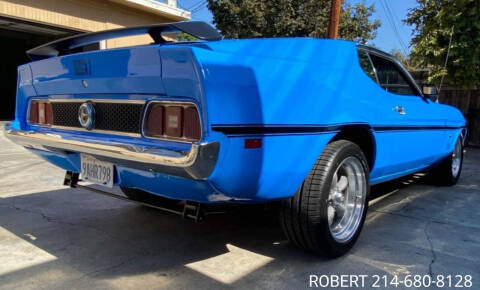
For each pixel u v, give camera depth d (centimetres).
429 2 967
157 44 266
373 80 346
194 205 247
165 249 312
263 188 244
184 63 209
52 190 482
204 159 202
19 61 1766
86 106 268
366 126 315
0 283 253
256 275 269
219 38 234
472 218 408
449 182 553
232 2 1648
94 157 262
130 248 312
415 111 403
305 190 274
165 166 212
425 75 1099
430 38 943
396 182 584
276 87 241
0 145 860
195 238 336
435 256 307
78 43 309
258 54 239
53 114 306
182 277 265
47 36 1447
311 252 298
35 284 252
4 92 1762
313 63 271
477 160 845
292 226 282
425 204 461
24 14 986
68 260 288
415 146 414
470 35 905
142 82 230
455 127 521
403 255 308
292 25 1563
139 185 257
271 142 238
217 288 251
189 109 217
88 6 1131
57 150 295
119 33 275
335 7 1127
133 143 238
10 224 361
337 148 286
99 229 353
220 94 211
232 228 362
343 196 313
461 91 1131
